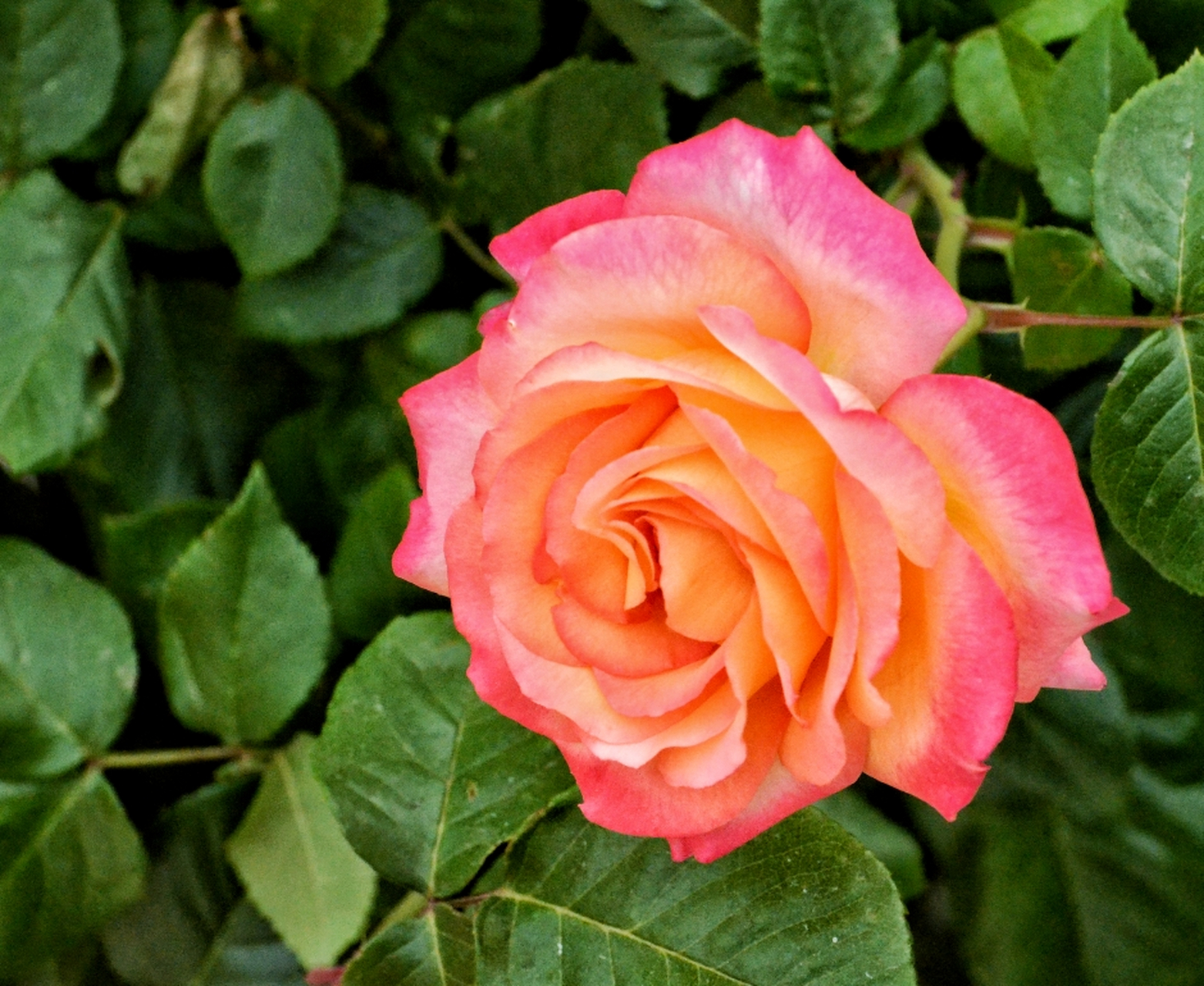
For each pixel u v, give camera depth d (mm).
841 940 355
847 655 323
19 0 420
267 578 410
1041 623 327
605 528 338
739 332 323
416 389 358
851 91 390
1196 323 356
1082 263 376
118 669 421
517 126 412
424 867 376
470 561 350
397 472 411
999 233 388
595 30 415
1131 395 359
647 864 366
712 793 344
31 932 409
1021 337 382
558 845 371
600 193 350
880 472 321
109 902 415
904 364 335
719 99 401
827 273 335
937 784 329
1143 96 355
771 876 360
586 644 341
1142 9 381
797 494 329
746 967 357
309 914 405
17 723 417
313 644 410
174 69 422
